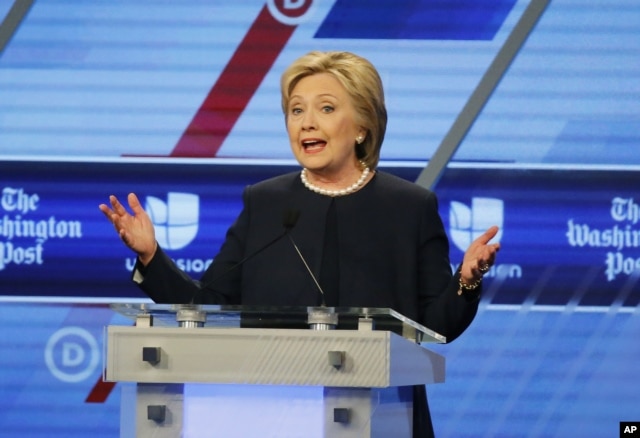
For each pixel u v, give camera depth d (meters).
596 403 15.48
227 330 7.14
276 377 7.05
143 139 15.96
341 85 9.88
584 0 15.73
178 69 15.99
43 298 15.89
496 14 15.77
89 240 15.95
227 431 7.14
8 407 15.80
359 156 10.21
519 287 15.59
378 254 9.74
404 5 15.80
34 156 15.98
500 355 15.58
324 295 9.59
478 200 15.64
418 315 9.68
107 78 16.05
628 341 15.48
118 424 15.81
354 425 6.98
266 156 15.88
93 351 15.89
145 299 15.94
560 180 15.64
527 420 15.53
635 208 15.56
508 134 15.68
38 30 16.09
